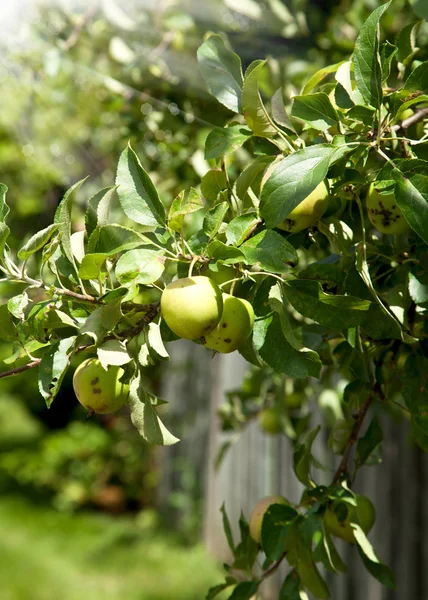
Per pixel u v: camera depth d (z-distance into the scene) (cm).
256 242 108
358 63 112
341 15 244
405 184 106
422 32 185
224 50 122
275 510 126
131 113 234
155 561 469
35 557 495
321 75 130
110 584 431
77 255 115
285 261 114
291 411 206
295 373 111
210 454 484
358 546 129
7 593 419
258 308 114
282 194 107
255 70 113
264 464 389
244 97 116
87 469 677
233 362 412
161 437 110
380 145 118
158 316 119
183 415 569
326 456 293
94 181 388
